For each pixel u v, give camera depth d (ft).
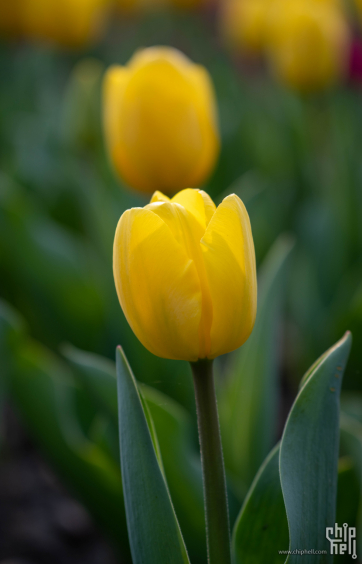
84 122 5.08
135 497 1.78
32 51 8.93
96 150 5.22
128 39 11.93
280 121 6.64
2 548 3.40
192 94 2.58
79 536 3.48
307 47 5.28
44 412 2.48
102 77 7.59
